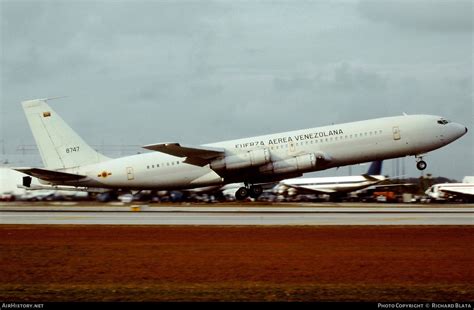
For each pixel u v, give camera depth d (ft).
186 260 179.52
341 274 160.15
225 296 137.08
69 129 421.18
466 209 388.37
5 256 189.16
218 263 174.70
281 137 397.80
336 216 314.76
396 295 137.69
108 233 243.19
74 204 482.69
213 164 393.50
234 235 232.94
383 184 635.66
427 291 141.28
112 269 168.04
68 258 184.85
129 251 196.03
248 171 397.19
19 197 604.90
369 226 260.83
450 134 385.50
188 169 409.28
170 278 156.56
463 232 238.89
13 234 243.60
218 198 586.45
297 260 178.19
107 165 415.44
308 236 228.84
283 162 388.98
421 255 185.68
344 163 390.01
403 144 383.04
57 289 144.97
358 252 191.11
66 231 251.80
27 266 173.37
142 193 558.97
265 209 382.83
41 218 313.53
